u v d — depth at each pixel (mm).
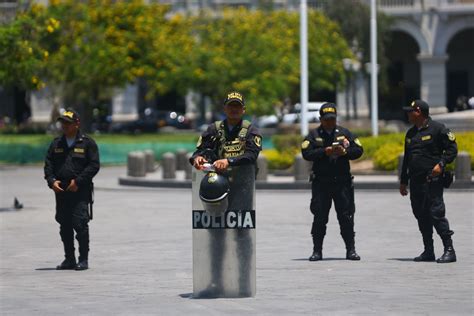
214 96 110375
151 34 110750
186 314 21344
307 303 22453
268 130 118250
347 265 28891
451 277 26312
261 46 107938
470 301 22641
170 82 111125
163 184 62531
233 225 22906
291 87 113562
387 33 128375
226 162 22578
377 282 25578
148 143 91625
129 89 140375
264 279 26219
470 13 132125
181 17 118125
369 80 129750
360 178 60781
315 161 29797
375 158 63688
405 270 27719
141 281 26453
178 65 110500
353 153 29594
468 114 74125
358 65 117812
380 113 146125
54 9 105250
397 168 62406
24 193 61531
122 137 109625
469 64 145000
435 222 29219
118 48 108125
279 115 116688
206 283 23156
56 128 107125
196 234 23047
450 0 132500
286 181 59031
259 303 22453
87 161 28781
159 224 41688
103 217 45125
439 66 134375
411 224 40094
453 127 73188
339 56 114875
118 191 61250
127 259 31172
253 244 23016
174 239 36281
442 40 133875
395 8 133625
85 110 119375
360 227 39188
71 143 28703
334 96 142125
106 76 108500
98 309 22266
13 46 60500
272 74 106438
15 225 42188
